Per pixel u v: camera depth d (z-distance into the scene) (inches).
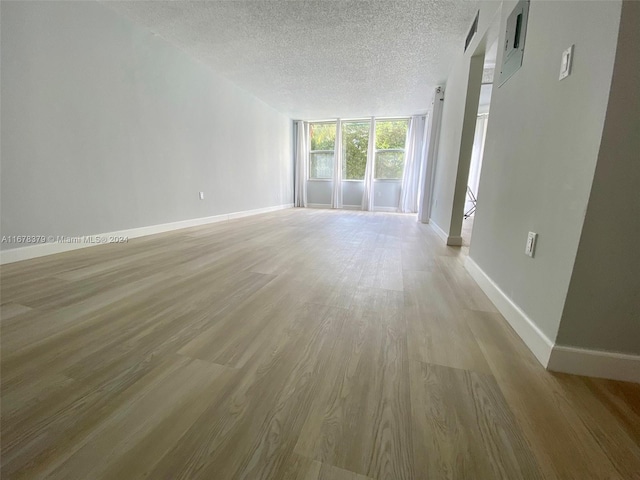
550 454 24.4
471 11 93.6
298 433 26.0
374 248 106.0
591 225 32.0
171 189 130.3
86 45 89.5
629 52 28.4
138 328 44.8
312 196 286.8
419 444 25.1
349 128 264.1
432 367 36.4
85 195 93.7
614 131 29.9
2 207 73.5
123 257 86.0
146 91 112.3
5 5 70.7
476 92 103.8
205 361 36.7
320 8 93.5
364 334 44.3
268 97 194.5
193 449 24.2
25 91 75.8
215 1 90.6
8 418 27.1
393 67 140.6
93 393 30.6
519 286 46.8
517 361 38.0
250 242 112.2
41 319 47.1
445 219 127.3
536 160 43.9
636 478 22.5
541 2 45.3
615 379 34.3
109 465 22.7
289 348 40.0
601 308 33.5
